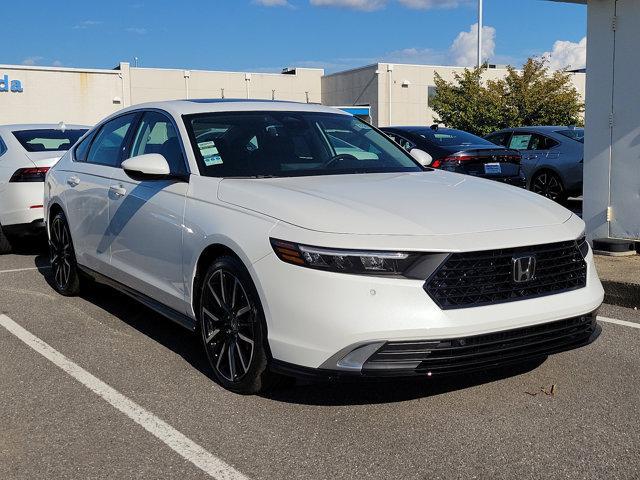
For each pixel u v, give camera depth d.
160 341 5.19
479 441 3.50
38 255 8.98
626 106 7.71
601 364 4.59
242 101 5.40
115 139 5.79
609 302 6.25
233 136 4.85
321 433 3.60
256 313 3.79
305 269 3.51
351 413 3.84
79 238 5.98
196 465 3.30
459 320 3.42
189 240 4.30
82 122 43.56
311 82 55.06
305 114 5.39
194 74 50.91
